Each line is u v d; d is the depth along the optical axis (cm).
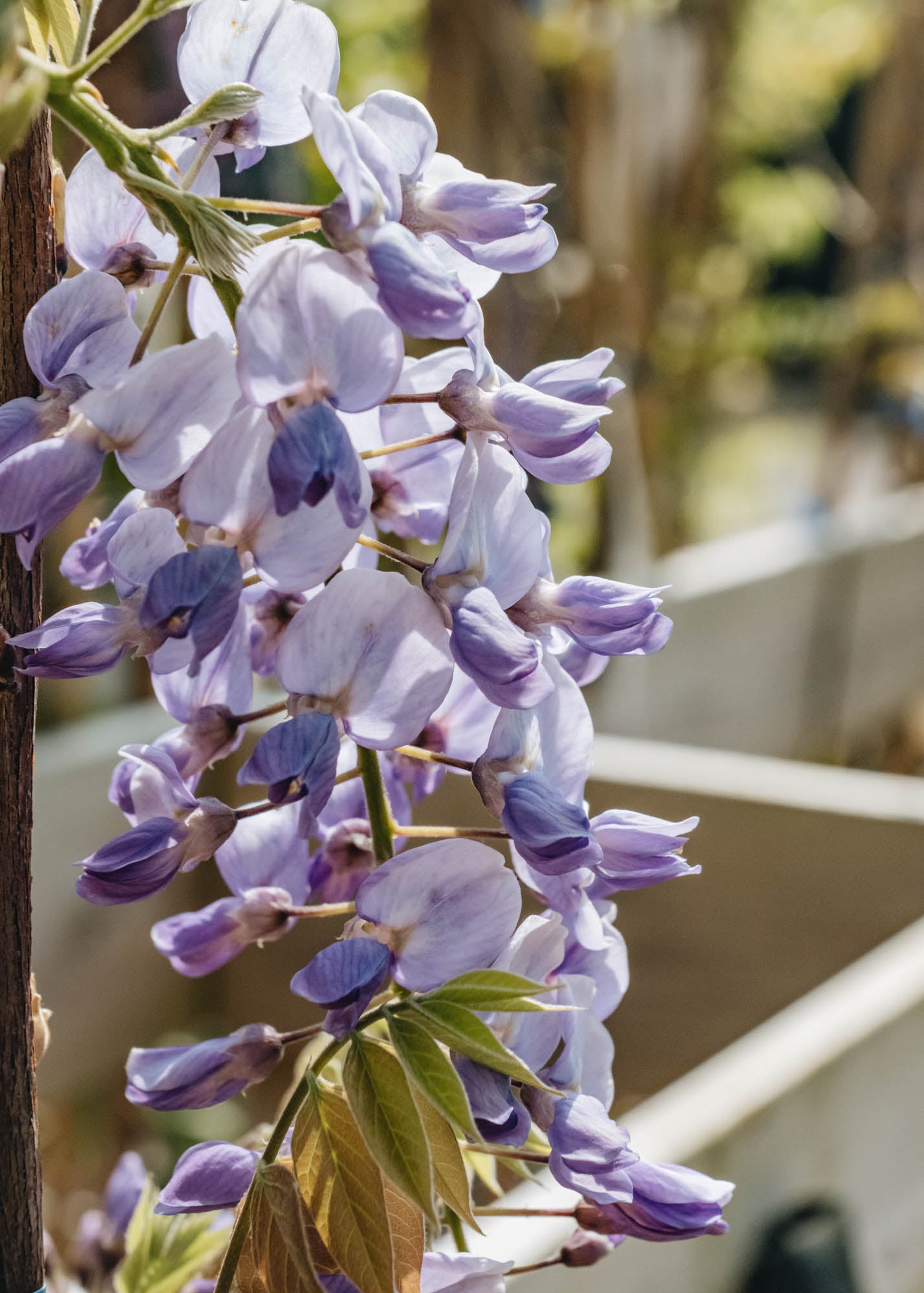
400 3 152
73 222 32
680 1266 47
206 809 32
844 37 224
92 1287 43
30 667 30
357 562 35
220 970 86
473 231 32
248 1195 31
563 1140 32
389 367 30
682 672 127
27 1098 32
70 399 30
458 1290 33
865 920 78
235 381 30
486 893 32
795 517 318
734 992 81
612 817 33
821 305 276
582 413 32
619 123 164
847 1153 53
